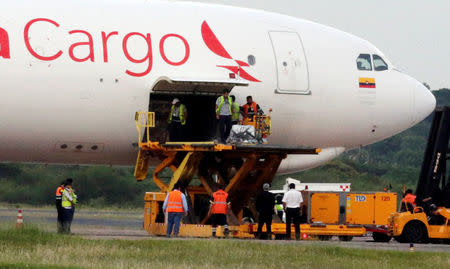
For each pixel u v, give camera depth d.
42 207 180.88
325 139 114.88
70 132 100.44
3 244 71.50
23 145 100.69
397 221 96.88
